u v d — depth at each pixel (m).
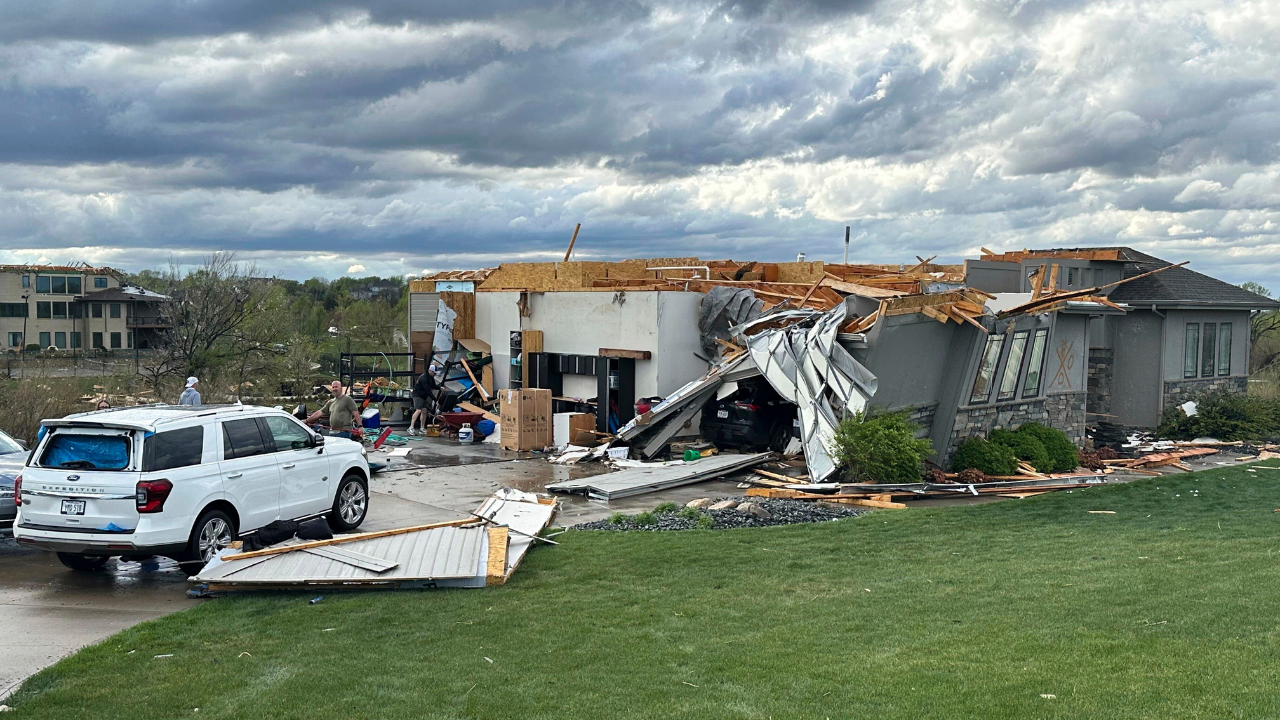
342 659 7.54
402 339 57.38
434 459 20.56
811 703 6.15
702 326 22.70
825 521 13.86
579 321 24.77
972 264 24.73
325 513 12.71
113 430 10.25
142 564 11.51
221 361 42.44
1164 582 8.77
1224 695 5.61
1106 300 21.61
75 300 69.19
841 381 17.14
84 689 6.87
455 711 6.35
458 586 9.91
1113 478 19.42
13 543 12.69
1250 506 15.24
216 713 6.39
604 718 6.12
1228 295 27.47
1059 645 6.95
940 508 15.20
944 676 6.44
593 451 20.58
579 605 9.14
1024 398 20.84
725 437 20.83
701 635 8.01
